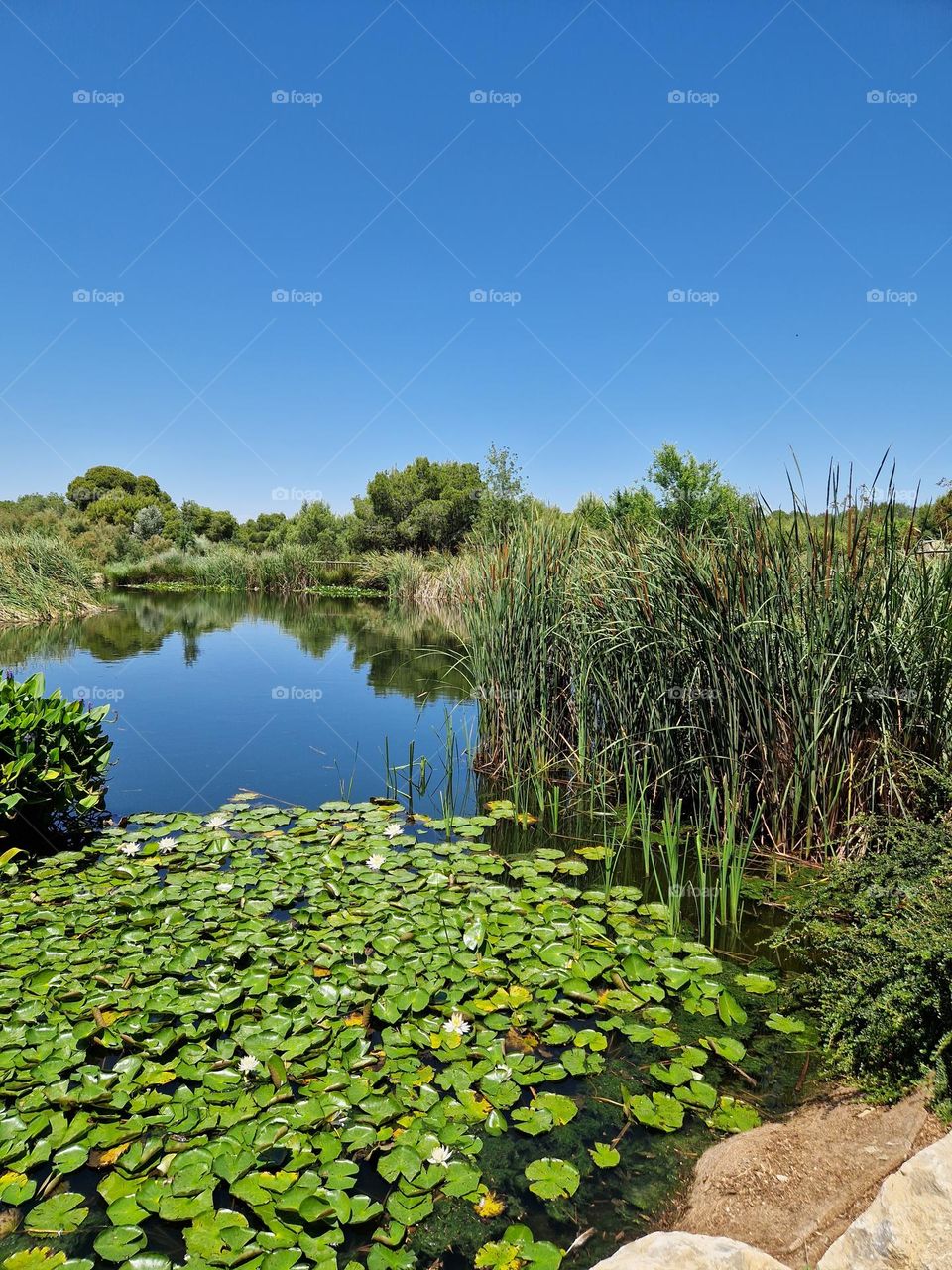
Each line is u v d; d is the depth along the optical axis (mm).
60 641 12289
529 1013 2646
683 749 4520
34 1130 2047
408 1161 1968
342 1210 1804
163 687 8711
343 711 7539
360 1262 1724
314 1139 2041
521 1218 1847
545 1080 2332
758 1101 2254
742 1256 1433
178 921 3227
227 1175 1906
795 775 3867
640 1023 2635
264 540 38000
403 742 6449
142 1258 1672
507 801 5012
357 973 2816
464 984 2781
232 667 10039
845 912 3078
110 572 24578
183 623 15234
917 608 3686
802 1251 1606
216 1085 2236
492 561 5809
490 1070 2348
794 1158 1917
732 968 3020
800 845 3959
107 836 4281
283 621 15781
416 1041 2455
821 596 3838
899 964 2293
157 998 2645
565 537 5859
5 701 4777
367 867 3828
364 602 20984
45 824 4441
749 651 4020
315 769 5703
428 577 20312
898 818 3447
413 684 9031
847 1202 1719
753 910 3504
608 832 4547
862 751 3771
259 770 5672
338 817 4598
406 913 3318
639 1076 2377
